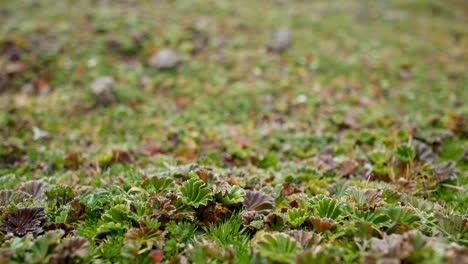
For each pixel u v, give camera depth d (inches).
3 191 21.2
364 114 35.8
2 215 19.4
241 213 19.9
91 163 27.7
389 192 21.8
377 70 47.6
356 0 81.7
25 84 39.3
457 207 22.5
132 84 41.2
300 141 31.1
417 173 25.0
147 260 17.8
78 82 40.8
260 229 19.1
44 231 19.2
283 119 36.2
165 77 43.4
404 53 54.0
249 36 54.6
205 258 17.7
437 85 44.4
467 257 16.3
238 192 20.3
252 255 17.6
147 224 18.8
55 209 20.8
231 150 29.2
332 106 38.2
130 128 33.5
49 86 39.7
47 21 51.9
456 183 24.7
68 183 24.7
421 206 21.2
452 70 49.4
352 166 26.2
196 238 18.9
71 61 43.8
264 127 34.3
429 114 35.8
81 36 48.8
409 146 25.6
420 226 18.5
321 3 76.2
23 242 17.6
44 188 22.1
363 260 16.7
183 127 33.4
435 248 16.4
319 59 49.3
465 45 61.5
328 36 57.9
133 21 53.4
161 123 34.5
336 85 43.1
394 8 80.5
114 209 19.3
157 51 47.5
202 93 40.7
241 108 38.0
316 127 33.7
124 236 18.6
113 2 62.1
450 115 34.2
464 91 43.1
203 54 48.3
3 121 32.0
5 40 44.4
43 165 27.1
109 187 22.4
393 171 25.3
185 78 43.4
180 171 23.1
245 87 41.7
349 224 18.4
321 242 18.0
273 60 48.4
